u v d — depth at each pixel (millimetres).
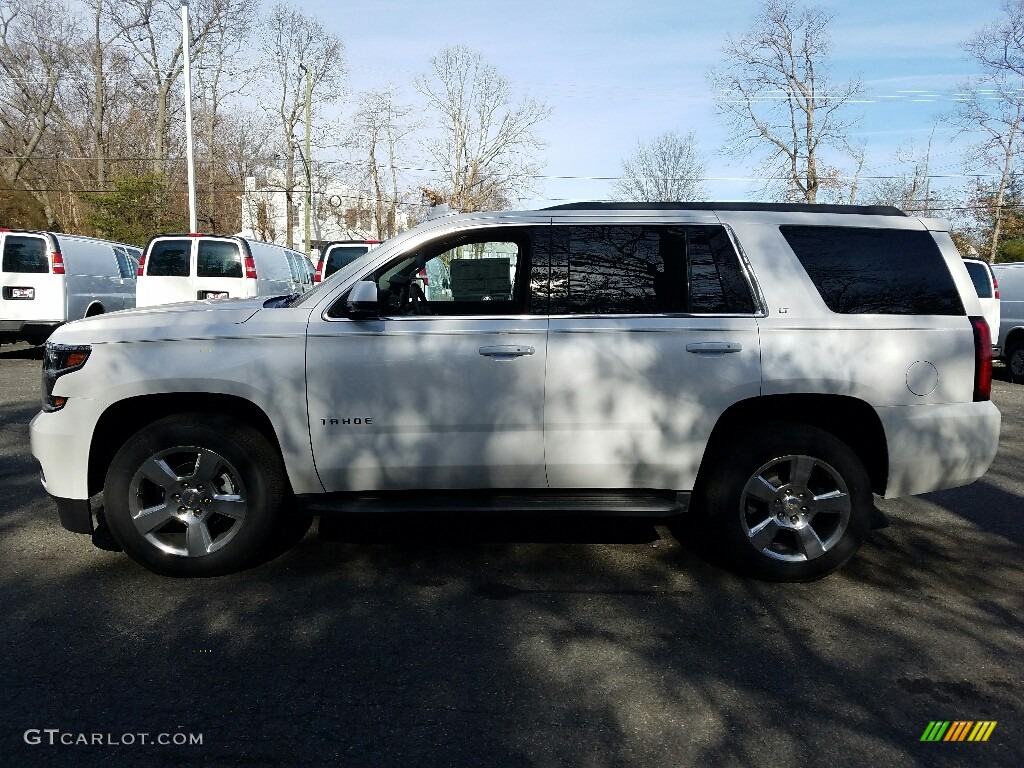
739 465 4324
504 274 4367
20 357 14266
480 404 4215
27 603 4055
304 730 2982
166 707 3123
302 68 35844
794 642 3768
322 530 5238
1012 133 35469
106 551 4797
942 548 5117
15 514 5434
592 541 5105
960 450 4352
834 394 4266
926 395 4316
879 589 4426
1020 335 13891
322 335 4195
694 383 4227
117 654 3539
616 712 3141
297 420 4203
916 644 3764
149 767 2750
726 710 3170
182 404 4422
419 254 4383
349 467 4250
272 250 15742
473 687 3309
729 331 4246
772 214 4477
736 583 4465
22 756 2799
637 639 3770
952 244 4508
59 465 4230
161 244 13617
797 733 3016
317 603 4109
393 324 4223
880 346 4285
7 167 40406
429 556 4805
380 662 3508
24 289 12680
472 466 4262
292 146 45031
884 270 4410
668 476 4316
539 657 3578
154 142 41750
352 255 14922
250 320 4246
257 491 4293
